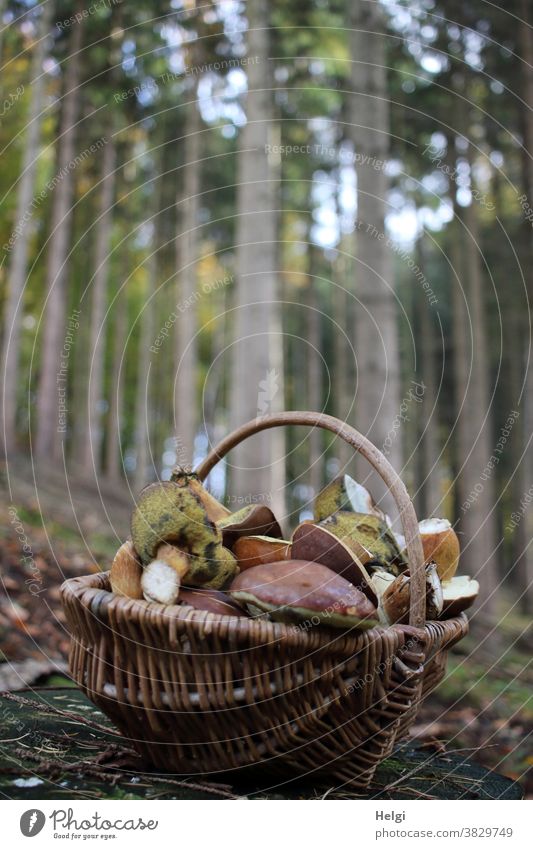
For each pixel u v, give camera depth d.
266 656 0.85
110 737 1.19
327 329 12.80
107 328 11.41
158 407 11.67
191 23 6.00
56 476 6.27
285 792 0.98
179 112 8.24
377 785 1.11
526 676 4.26
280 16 6.50
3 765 1.03
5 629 2.37
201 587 0.99
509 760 2.66
